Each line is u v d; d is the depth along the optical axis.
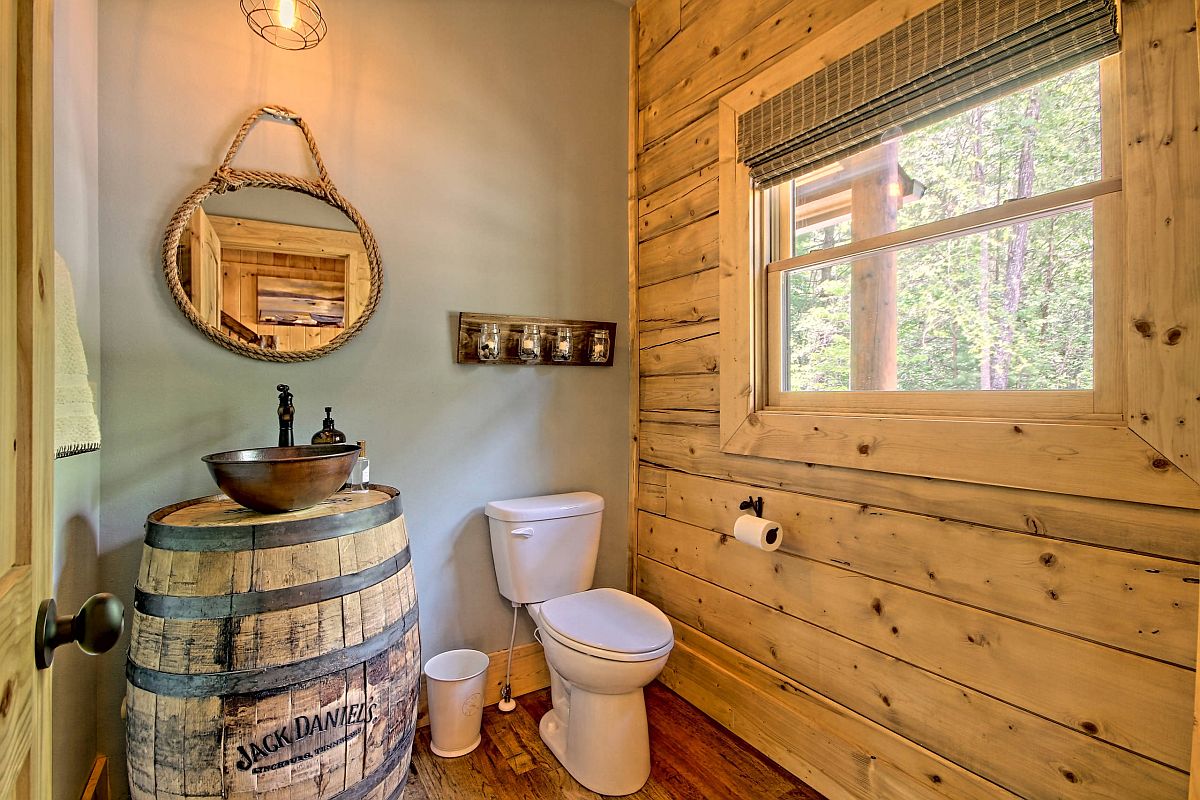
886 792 1.38
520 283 2.06
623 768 1.54
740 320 1.79
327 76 1.72
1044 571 1.13
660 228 2.17
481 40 1.98
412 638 1.32
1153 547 0.99
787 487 1.66
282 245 1.65
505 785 1.57
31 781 0.54
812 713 1.58
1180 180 0.95
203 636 1.05
